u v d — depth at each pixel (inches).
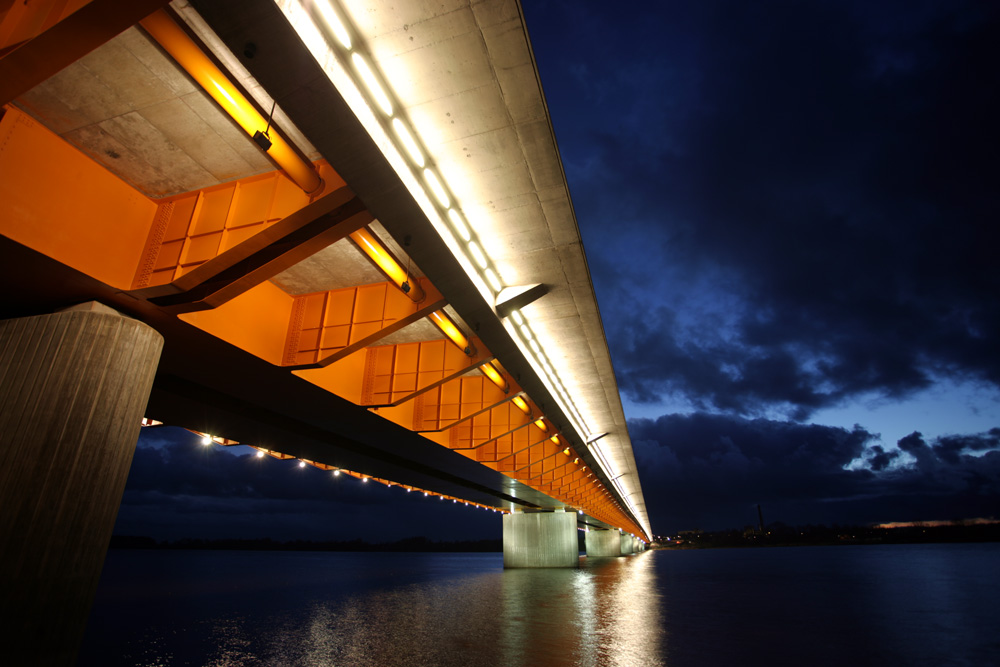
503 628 600.1
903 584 1275.8
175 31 232.1
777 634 564.7
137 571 1967.3
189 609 792.9
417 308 507.2
